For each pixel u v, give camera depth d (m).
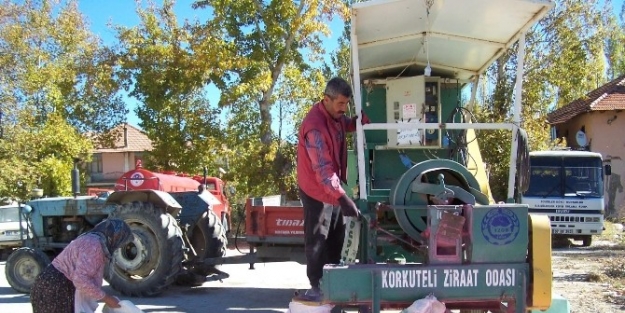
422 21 4.98
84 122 16.70
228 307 7.28
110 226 4.16
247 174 14.78
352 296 3.72
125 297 7.84
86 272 3.94
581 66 18.55
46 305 3.98
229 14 14.65
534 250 3.77
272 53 14.84
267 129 14.88
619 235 14.78
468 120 6.37
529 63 18.38
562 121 22.69
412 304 3.64
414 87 5.92
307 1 14.58
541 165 14.06
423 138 5.84
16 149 18.19
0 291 8.66
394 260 4.47
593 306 6.90
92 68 15.35
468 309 4.20
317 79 15.36
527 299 3.80
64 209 9.21
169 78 14.52
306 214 4.21
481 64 6.01
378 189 5.97
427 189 4.38
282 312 7.01
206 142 14.73
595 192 13.76
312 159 4.00
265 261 7.89
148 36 14.86
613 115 21.41
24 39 20.91
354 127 4.79
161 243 7.70
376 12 4.64
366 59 5.82
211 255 8.68
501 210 3.77
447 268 3.72
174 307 7.28
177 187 9.42
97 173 33.25
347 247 4.22
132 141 33.25
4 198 17.28
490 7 4.60
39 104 20.02
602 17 19.17
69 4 23.70
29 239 9.31
